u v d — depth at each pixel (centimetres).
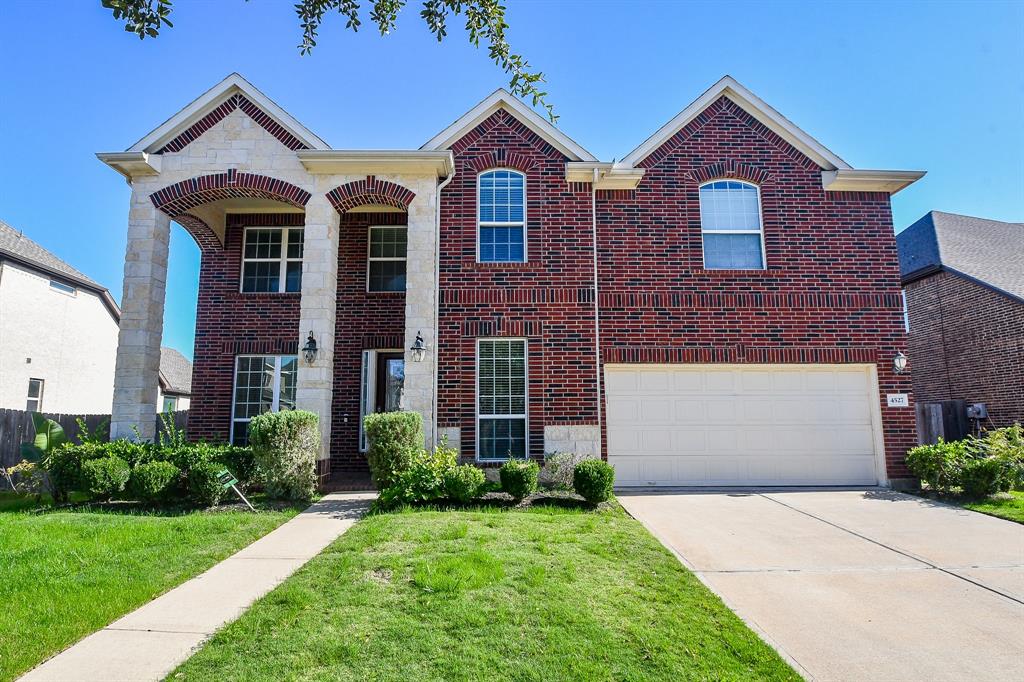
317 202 1111
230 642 414
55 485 905
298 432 923
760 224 1211
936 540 730
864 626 471
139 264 1084
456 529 684
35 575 551
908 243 1872
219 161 1121
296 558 619
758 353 1155
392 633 422
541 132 1189
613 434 1141
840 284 1187
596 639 419
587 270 1150
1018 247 1725
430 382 1058
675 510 906
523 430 1106
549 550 620
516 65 518
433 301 1092
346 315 1302
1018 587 563
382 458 919
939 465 1021
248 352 1308
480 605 468
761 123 1241
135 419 1038
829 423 1165
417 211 1116
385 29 527
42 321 1878
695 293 1170
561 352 1122
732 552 671
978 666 407
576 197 1177
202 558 611
